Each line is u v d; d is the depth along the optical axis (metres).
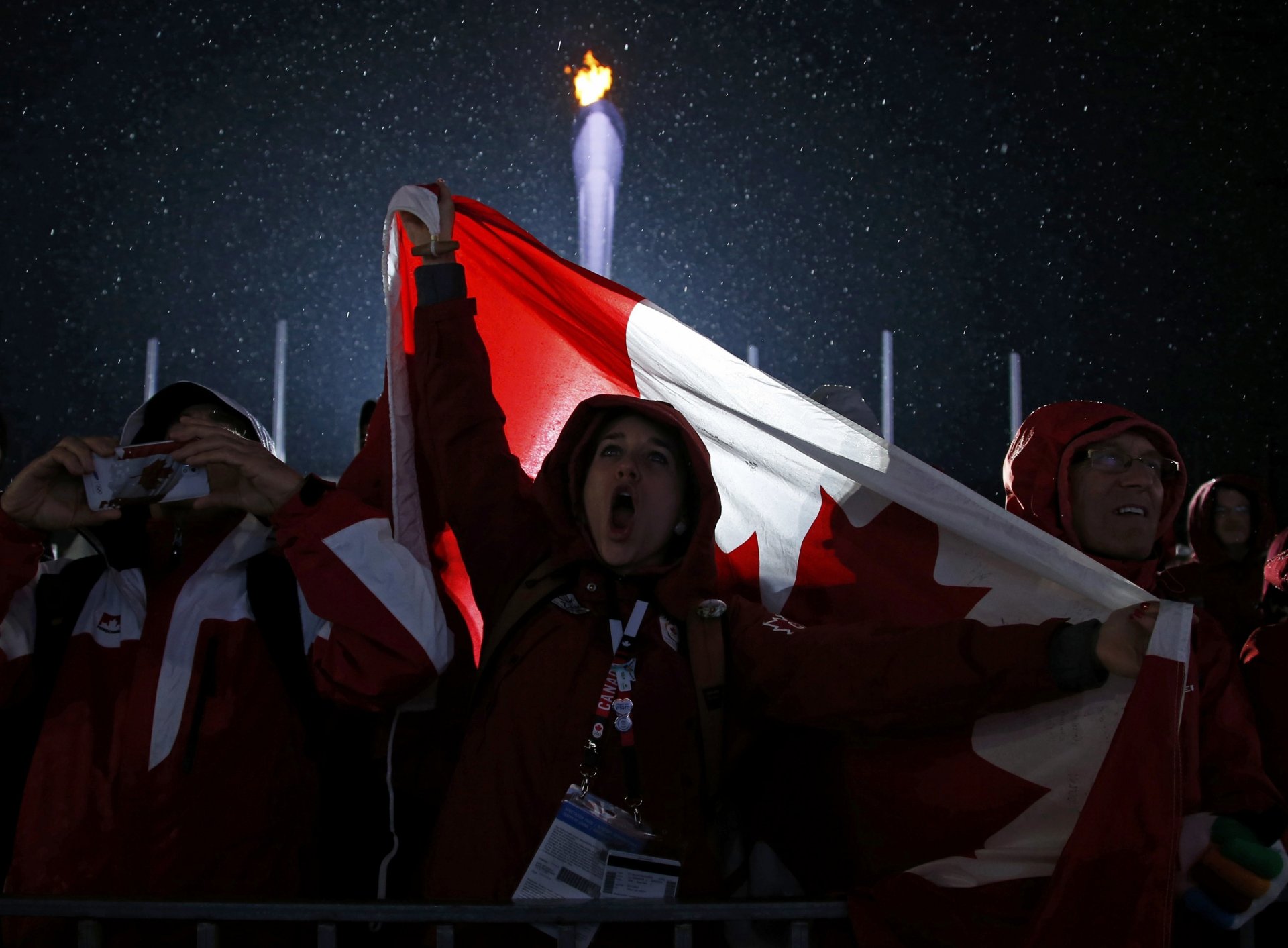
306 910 1.62
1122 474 2.17
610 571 1.92
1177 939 1.88
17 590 1.84
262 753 1.86
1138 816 1.58
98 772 1.82
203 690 1.85
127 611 1.92
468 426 2.08
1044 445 2.25
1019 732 1.81
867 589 2.12
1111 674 1.69
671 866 1.73
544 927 1.70
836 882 1.94
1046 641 1.68
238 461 1.87
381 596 1.81
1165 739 1.58
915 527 2.10
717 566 2.31
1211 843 1.79
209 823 1.81
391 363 2.07
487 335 2.48
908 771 1.87
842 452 2.13
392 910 1.62
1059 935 1.59
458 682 2.15
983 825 1.81
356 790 2.04
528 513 2.07
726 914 1.68
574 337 2.45
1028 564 1.92
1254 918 1.94
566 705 1.80
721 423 2.30
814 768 1.97
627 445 1.94
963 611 2.01
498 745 1.80
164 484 1.87
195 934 1.79
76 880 1.77
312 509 1.86
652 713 1.79
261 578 1.93
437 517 2.19
